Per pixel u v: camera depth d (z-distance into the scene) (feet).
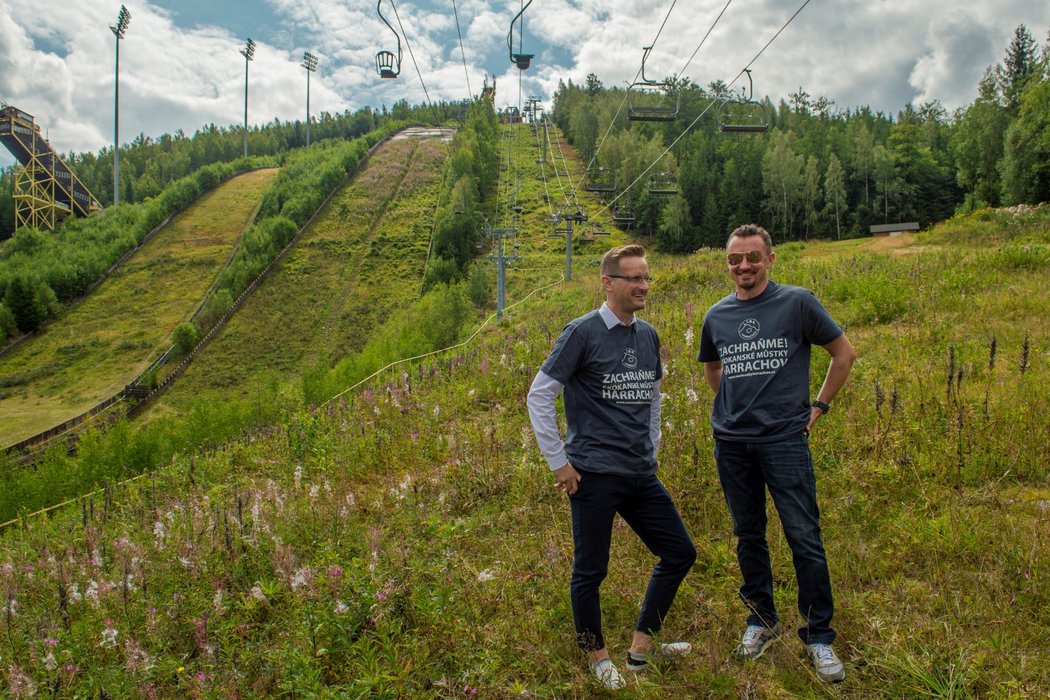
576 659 12.21
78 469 64.69
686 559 11.74
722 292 54.19
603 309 12.07
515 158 458.91
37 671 14.49
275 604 16.22
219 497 25.98
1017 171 183.01
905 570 13.44
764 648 11.80
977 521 14.32
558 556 15.30
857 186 270.46
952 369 19.84
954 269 46.57
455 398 33.40
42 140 425.69
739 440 11.97
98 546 22.72
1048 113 172.35
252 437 39.14
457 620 13.34
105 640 14.94
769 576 12.12
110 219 376.89
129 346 236.63
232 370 217.97
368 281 272.51
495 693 11.55
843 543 14.66
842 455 18.57
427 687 11.88
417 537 18.21
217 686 12.63
